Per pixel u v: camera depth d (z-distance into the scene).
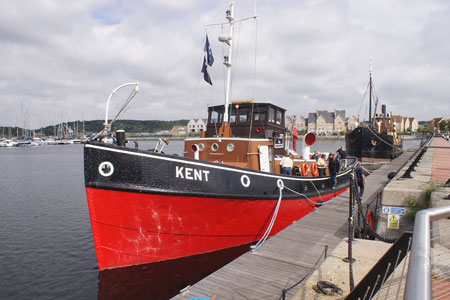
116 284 7.37
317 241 7.54
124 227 7.20
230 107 12.69
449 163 18.67
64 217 15.34
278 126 13.10
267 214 9.34
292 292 5.28
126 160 6.94
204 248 8.32
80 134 160.25
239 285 5.54
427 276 1.42
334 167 13.43
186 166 7.55
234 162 10.53
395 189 9.77
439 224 5.39
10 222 14.41
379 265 3.28
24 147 118.31
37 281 8.37
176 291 7.43
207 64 11.21
